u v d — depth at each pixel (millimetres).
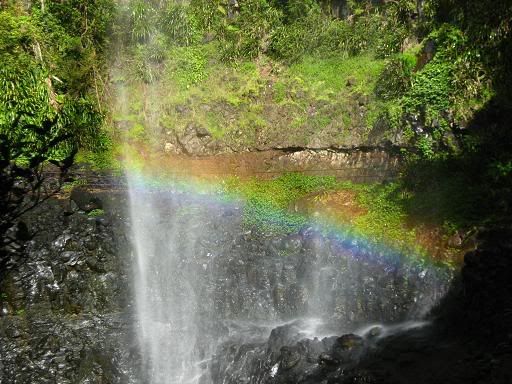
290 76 20891
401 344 11578
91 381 13281
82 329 14297
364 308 13703
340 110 19281
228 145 20766
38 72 20281
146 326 14477
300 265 15391
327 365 11398
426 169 15844
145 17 22297
